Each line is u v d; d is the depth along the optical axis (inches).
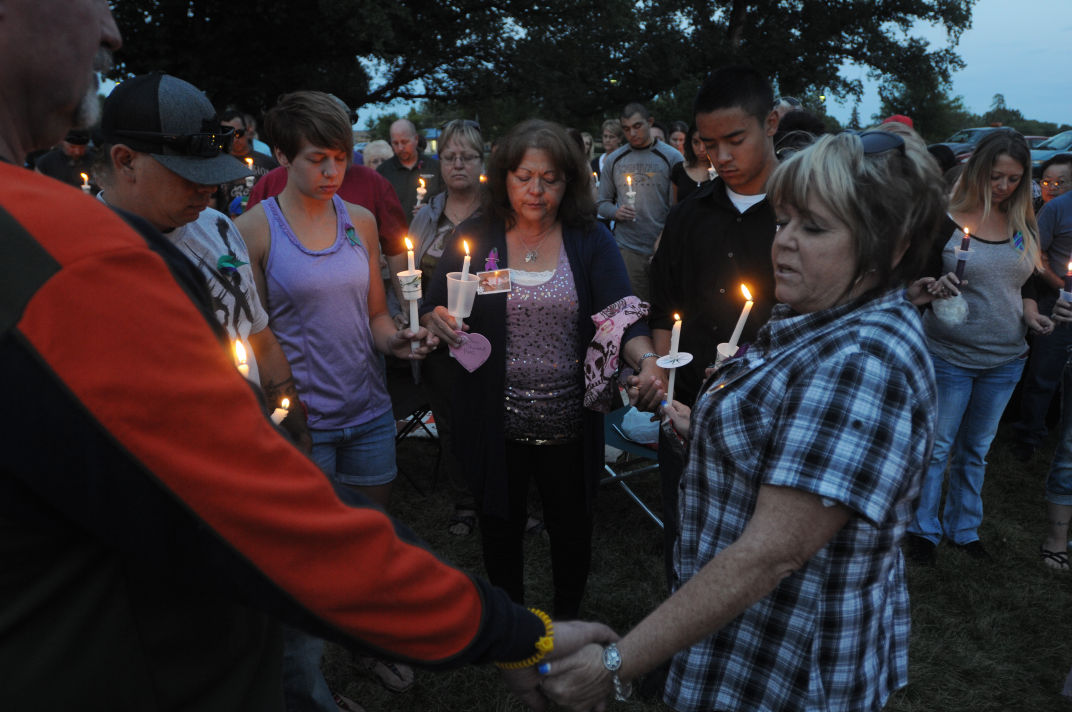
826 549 48.3
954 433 138.5
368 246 107.3
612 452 168.7
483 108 802.2
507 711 101.3
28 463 24.9
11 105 28.7
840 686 50.3
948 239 132.3
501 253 101.2
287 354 99.1
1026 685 109.5
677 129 387.9
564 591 110.0
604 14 805.2
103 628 28.1
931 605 128.0
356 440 105.0
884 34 981.2
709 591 45.5
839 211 45.7
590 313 99.9
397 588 32.3
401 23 670.5
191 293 29.4
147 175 65.8
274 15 620.1
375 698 103.6
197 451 26.9
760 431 49.4
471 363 98.2
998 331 131.6
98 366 25.0
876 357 45.0
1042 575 138.1
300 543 29.2
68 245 25.2
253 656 34.5
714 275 96.4
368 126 1364.4
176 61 619.2
